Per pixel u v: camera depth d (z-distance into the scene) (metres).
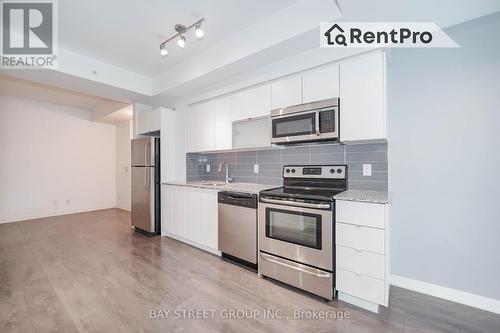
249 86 2.85
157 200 3.71
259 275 2.34
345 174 2.40
